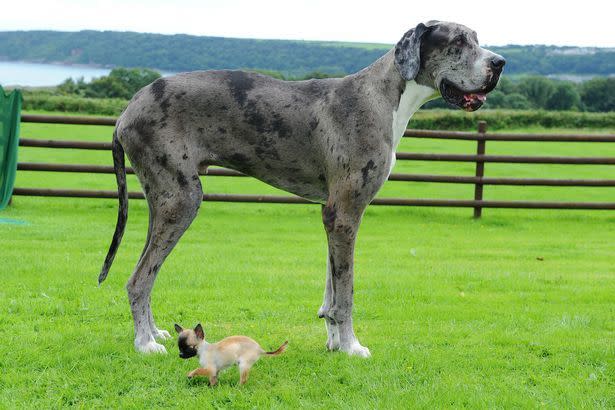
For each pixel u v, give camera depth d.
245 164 5.08
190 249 8.79
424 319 6.14
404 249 9.31
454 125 31.48
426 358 5.02
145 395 4.34
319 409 4.17
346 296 5.02
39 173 16.08
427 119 31.16
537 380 4.71
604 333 5.80
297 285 7.11
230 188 15.02
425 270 8.03
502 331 5.77
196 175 4.93
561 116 33.97
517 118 33.91
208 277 7.29
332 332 5.20
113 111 29.86
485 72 4.85
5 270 7.19
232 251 8.75
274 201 11.38
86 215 10.88
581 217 12.48
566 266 8.51
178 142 4.86
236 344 4.45
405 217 11.90
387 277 7.62
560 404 4.30
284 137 4.97
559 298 6.91
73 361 4.80
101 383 4.49
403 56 4.87
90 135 23.11
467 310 6.40
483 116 32.34
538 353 5.26
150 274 4.98
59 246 8.53
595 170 20.25
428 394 4.38
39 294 6.44
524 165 21.05
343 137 4.89
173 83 4.91
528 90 42.16
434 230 10.80
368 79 5.02
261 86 5.01
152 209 5.01
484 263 8.54
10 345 5.06
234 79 5.00
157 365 4.77
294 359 4.99
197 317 6.02
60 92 34.22
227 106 4.92
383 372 4.73
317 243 9.49
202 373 4.39
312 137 4.97
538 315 6.30
